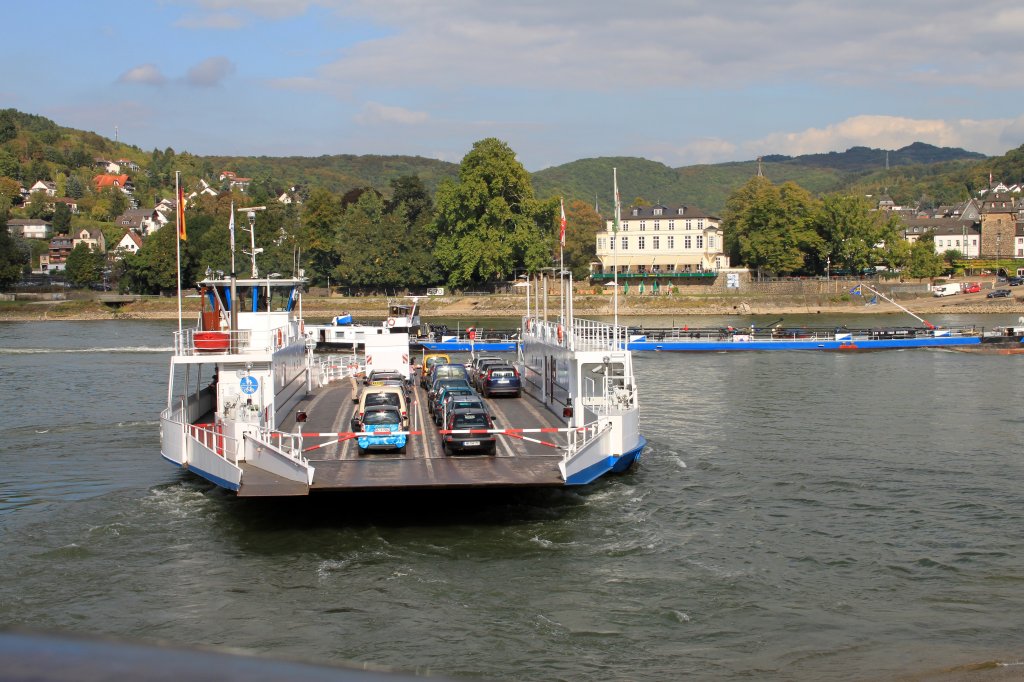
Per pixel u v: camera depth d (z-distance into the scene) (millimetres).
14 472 42281
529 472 33031
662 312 163625
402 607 25859
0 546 31078
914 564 29641
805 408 61094
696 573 28719
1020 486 39406
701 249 184000
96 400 65312
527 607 25922
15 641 3148
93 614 25297
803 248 183500
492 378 52625
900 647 23391
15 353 102000
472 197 157250
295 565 29141
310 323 149500
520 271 167125
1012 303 157875
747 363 90438
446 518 34062
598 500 36938
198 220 195875
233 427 34719
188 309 171500
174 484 39625
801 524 34000
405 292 179375
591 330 45812
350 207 184625
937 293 171500
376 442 36062
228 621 24875
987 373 80562
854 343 103438
